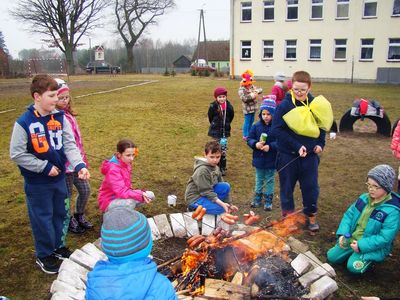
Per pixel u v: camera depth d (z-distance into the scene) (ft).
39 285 11.76
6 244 14.10
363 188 19.80
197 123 36.99
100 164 23.79
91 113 42.52
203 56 197.26
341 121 33.81
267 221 15.74
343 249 12.51
